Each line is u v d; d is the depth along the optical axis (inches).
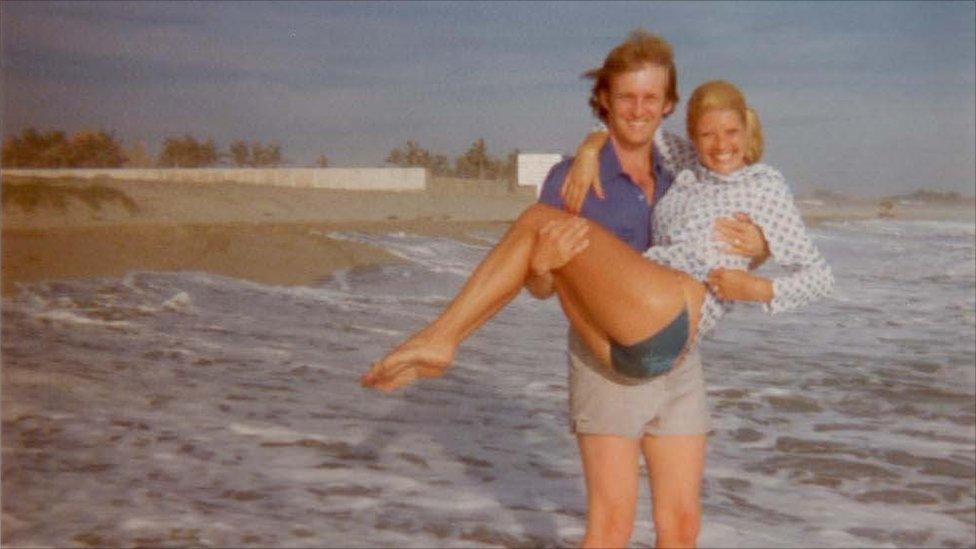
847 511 221.3
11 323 377.4
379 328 415.5
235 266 526.9
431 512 206.8
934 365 378.6
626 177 143.7
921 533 209.2
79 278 471.5
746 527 207.2
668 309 132.8
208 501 206.4
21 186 775.7
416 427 270.5
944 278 675.4
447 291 520.4
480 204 1199.6
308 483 221.1
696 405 143.9
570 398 147.6
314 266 547.2
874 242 944.9
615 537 144.9
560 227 132.0
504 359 369.4
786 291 136.3
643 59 139.8
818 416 303.3
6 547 174.9
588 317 137.6
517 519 205.3
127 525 190.2
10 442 233.6
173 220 796.0
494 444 259.0
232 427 259.6
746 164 143.7
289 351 359.3
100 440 241.8
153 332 380.8
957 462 259.9
